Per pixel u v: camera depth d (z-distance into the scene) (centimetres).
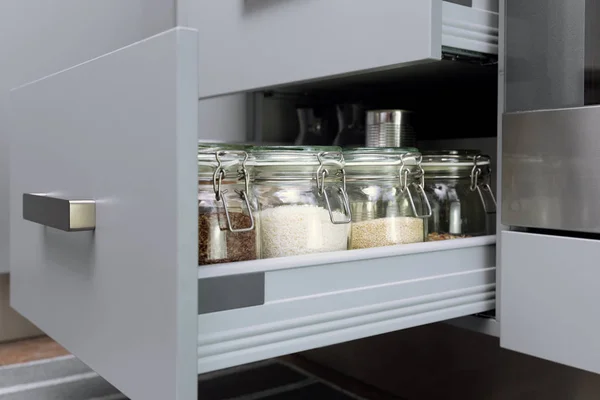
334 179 62
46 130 60
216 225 54
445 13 59
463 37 61
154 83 41
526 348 62
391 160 66
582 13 57
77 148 53
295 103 105
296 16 70
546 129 60
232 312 45
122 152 45
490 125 92
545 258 60
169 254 40
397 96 96
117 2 113
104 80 48
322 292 50
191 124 39
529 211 61
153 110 41
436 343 103
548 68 60
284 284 48
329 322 51
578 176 57
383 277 55
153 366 42
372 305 54
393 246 57
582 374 84
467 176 76
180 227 39
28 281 65
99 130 49
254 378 106
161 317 41
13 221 70
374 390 110
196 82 39
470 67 70
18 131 67
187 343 40
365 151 66
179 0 93
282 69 73
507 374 93
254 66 78
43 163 60
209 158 53
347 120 107
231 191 56
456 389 100
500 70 63
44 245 61
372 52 61
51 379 94
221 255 54
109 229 48
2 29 102
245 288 46
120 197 46
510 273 63
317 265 50
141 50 43
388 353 109
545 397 88
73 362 101
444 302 60
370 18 61
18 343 110
